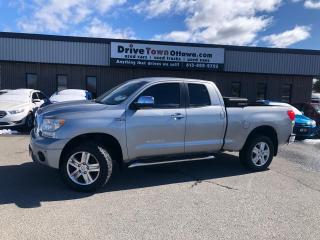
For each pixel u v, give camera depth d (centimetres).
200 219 438
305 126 1209
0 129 1159
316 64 2175
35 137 546
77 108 545
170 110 594
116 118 547
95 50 1938
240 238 388
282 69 2136
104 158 531
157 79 605
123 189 556
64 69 2056
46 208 461
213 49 2011
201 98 635
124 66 1952
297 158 860
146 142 576
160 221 428
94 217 434
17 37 1883
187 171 684
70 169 530
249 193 550
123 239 376
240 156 703
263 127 701
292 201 519
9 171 641
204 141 632
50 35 1900
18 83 2028
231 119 653
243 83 2250
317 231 414
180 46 1978
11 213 440
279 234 402
